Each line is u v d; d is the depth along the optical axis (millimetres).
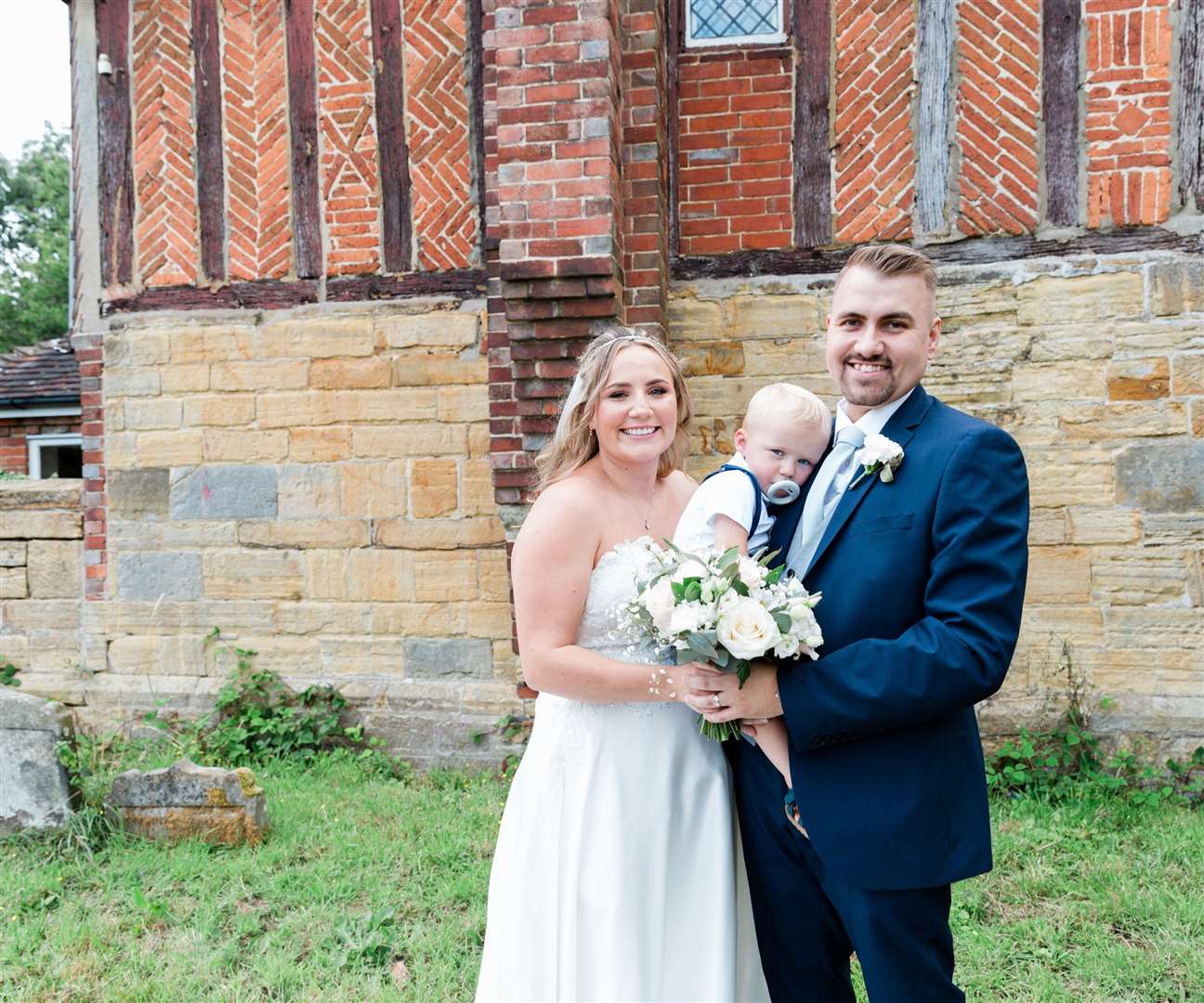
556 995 2123
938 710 1734
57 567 6023
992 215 4957
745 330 5250
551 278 4633
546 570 2111
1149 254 4809
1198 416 4770
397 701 5602
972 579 1782
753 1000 2230
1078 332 4898
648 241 4906
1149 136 4770
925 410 2016
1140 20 4738
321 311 5684
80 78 5859
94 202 5883
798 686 1827
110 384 5914
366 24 5531
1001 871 3826
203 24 5684
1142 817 4332
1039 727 4887
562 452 2295
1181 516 4809
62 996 3102
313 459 5719
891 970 1859
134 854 4098
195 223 5777
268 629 5789
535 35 4578
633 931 2053
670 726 2172
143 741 5695
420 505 5621
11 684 5938
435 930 3451
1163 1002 2924
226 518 5820
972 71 4938
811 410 2150
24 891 3779
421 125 5520
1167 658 4832
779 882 2170
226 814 4207
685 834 2141
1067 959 3180
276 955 3305
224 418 5805
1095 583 4914
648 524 2311
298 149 5645
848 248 5133
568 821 2145
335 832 4359
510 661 5539
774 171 5176
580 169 4586
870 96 5055
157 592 5891
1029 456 4977
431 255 5555
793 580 1876
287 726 5555
